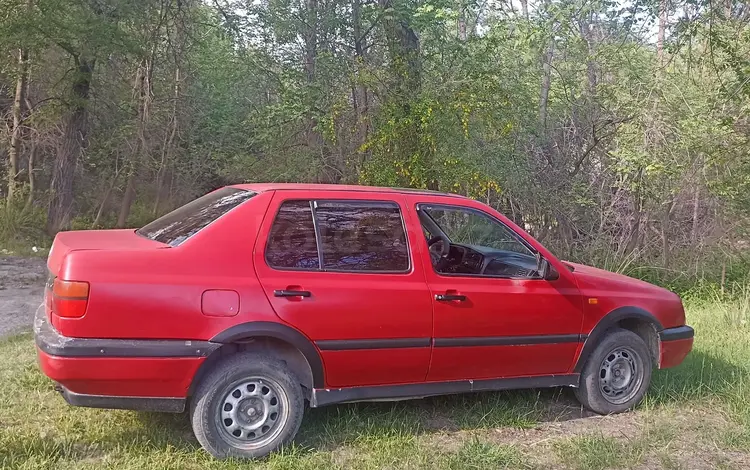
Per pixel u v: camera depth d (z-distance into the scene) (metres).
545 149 13.38
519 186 12.46
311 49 16.00
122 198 20.47
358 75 11.23
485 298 4.59
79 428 4.23
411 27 11.34
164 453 3.95
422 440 4.45
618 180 12.71
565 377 5.00
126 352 3.67
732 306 9.36
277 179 14.01
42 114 16.88
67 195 16.80
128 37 15.16
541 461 4.25
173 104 19.83
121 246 3.92
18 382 5.08
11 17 13.98
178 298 3.78
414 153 10.56
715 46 9.98
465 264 5.09
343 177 12.79
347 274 4.24
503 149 11.88
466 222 5.03
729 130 10.30
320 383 4.17
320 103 13.50
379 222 4.45
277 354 4.20
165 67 18.58
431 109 10.24
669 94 11.53
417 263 4.47
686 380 5.89
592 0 13.52
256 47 16.77
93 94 17.47
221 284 3.89
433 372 4.50
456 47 10.95
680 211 12.66
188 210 4.53
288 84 15.20
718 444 4.70
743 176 10.53
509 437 4.66
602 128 12.77
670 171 10.88
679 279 11.66
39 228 16.67
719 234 11.64
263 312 3.95
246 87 19.33
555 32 13.25
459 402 5.16
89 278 3.65
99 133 19.17
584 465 4.17
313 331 4.08
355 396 4.29
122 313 3.68
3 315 8.08
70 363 3.58
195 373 3.81
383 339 4.28
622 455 4.36
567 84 14.28
